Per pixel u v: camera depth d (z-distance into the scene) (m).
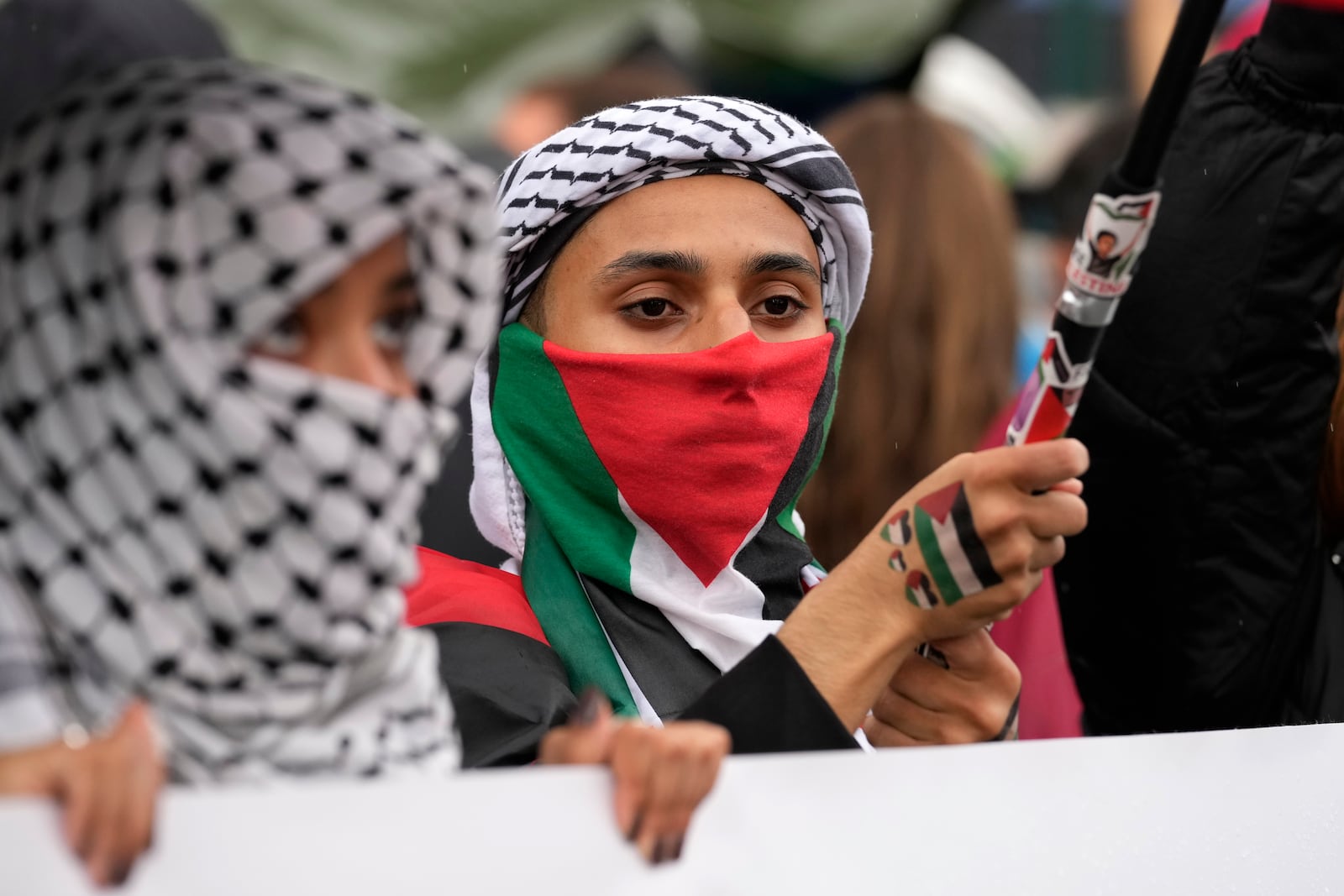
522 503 2.62
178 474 1.40
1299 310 2.49
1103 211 1.61
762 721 1.78
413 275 1.56
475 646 2.22
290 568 1.44
